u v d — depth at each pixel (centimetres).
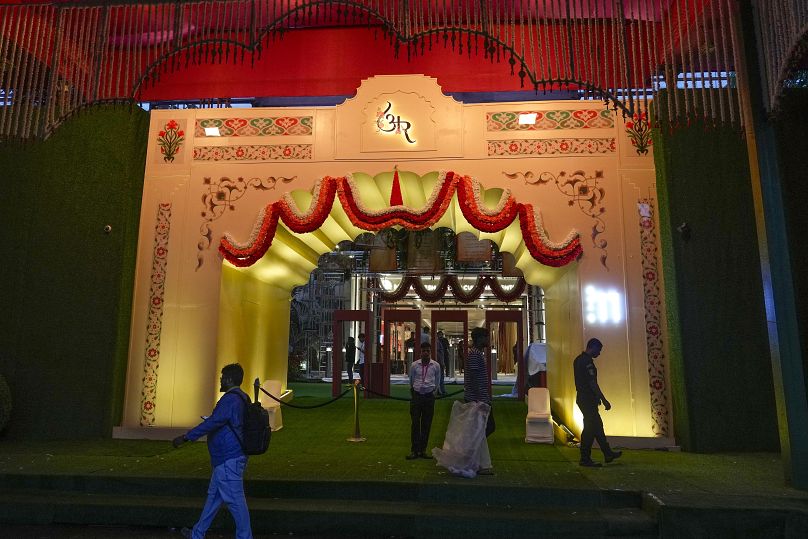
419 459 715
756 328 795
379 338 1972
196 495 599
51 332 877
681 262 812
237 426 441
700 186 829
